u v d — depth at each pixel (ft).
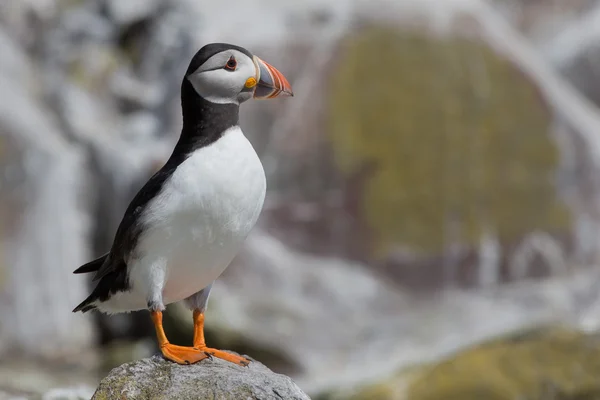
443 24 51.03
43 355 43.09
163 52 53.01
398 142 48.14
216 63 17.03
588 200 50.37
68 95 50.75
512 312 43.91
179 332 39.86
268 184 46.93
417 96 49.06
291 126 47.65
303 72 48.78
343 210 47.09
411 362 38.06
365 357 39.99
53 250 45.62
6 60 51.06
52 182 46.19
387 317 43.98
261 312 42.11
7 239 44.88
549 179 49.67
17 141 46.14
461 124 49.03
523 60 51.88
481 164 48.73
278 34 49.96
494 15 57.41
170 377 17.03
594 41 61.41
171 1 54.60
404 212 47.37
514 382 29.43
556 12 65.10
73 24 54.60
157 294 17.16
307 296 44.42
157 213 16.74
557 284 46.91
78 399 23.53
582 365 29.48
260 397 16.81
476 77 50.14
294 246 46.50
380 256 46.70
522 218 48.75
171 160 17.30
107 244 47.09
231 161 16.90
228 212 16.84
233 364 17.92
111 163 47.26
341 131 47.88
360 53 49.39
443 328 42.32
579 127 51.34
